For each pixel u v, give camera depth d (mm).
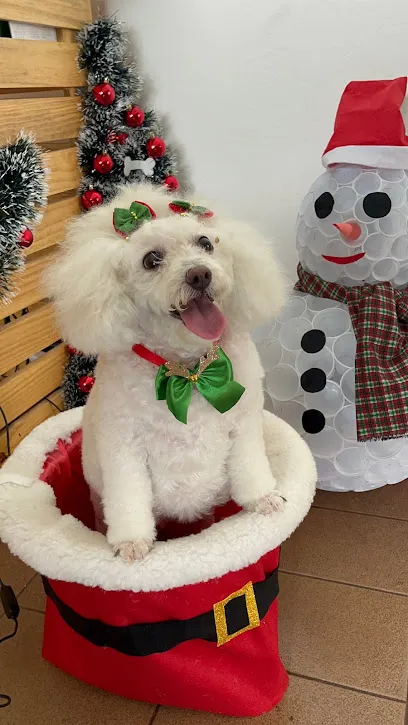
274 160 1558
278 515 817
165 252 753
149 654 816
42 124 1379
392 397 1101
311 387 1169
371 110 1109
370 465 1194
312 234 1192
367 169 1127
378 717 868
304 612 1049
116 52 1442
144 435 813
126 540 765
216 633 823
